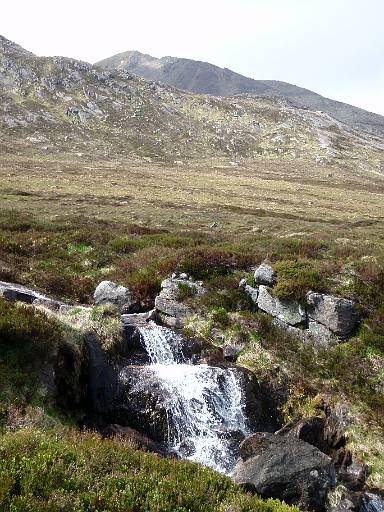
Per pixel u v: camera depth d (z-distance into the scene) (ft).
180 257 78.18
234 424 51.24
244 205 261.65
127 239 98.94
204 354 59.67
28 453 26.76
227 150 633.61
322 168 568.82
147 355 57.21
